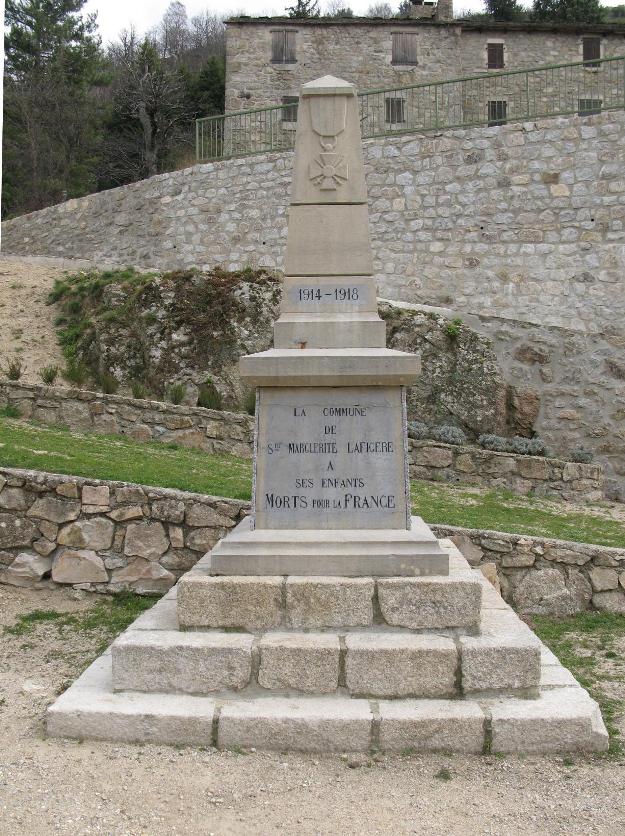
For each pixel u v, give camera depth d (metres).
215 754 4.48
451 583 5.09
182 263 19.89
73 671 5.82
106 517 7.48
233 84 30.34
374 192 18.19
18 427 12.09
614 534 10.12
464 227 17.53
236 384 15.60
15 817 3.80
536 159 17.08
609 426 15.43
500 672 4.81
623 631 7.20
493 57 30.69
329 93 6.23
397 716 4.57
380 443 5.78
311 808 3.99
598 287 16.55
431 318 16.05
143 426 12.95
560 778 4.32
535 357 15.77
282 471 5.78
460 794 4.15
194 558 7.43
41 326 17.50
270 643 4.89
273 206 19.08
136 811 3.90
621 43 30.66
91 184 39.72
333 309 6.13
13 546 7.46
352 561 5.29
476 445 14.96
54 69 40.88
